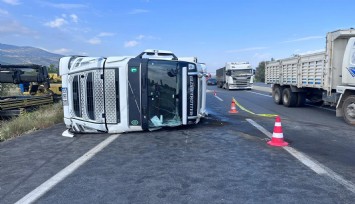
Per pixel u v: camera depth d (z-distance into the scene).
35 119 10.61
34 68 15.27
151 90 8.44
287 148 6.80
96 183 4.79
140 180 4.87
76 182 4.85
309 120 11.08
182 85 8.62
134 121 8.44
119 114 8.38
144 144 7.26
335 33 10.75
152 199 4.15
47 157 6.32
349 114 10.08
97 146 7.14
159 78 8.48
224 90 34.50
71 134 8.47
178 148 6.84
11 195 4.41
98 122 8.43
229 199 4.11
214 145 7.09
